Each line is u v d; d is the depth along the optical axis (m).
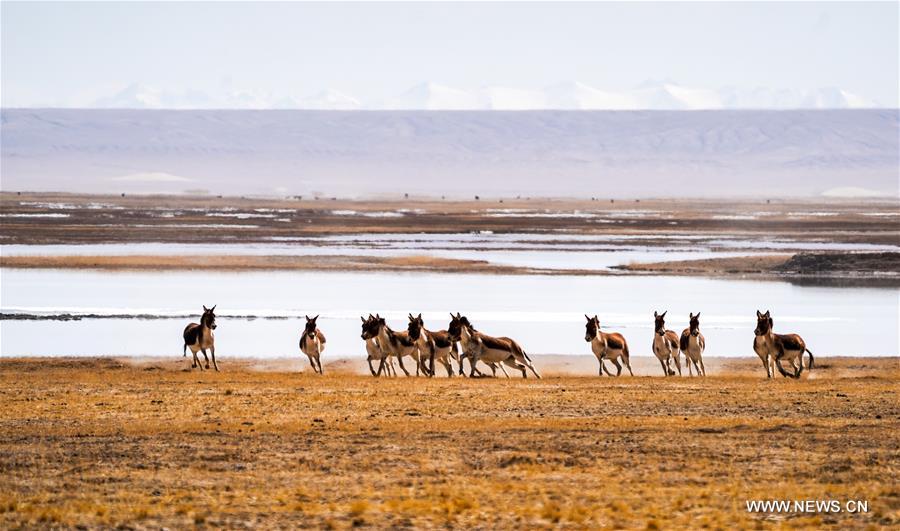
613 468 70.06
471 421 87.25
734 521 57.62
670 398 99.88
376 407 94.00
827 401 98.31
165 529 55.66
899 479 67.06
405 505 60.22
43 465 70.38
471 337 122.25
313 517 58.38
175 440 78.81
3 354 140.62
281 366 133.75
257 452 74.62
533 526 56.78
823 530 56.38
